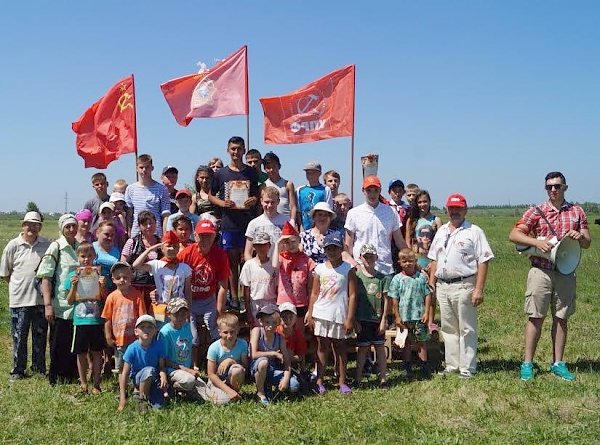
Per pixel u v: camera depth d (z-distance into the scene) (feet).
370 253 25.34
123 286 24.41
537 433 19.43
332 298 24.50
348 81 34.47
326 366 26.03
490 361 29.30
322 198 32.22
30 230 27.89
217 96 36.35
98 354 24.89
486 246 25.73
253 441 19.21
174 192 36.11
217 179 30.96
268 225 27.68
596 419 20.68
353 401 23.20
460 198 26.37
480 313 42.45
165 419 21.01
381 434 19.72
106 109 37.04
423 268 31.19
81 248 24.76
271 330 23.86
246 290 26.25
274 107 35.58
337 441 19.33
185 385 22.90
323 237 27.35
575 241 25.70
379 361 25.48
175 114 36.96
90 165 37.47
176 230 26.63
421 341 27.17
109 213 28.68
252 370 23.47
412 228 32.89
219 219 31.27
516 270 68.64
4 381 26.84
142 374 22.40
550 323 38.50
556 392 23.47
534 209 26.43
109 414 21.88
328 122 34.86
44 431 20.47
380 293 25.34
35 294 27.61
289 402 23.08
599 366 27.68
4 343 34.17
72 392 24.91
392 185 34.99
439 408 22.21
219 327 23.45
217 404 22.59
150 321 22.75
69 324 26.17
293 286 25.49
